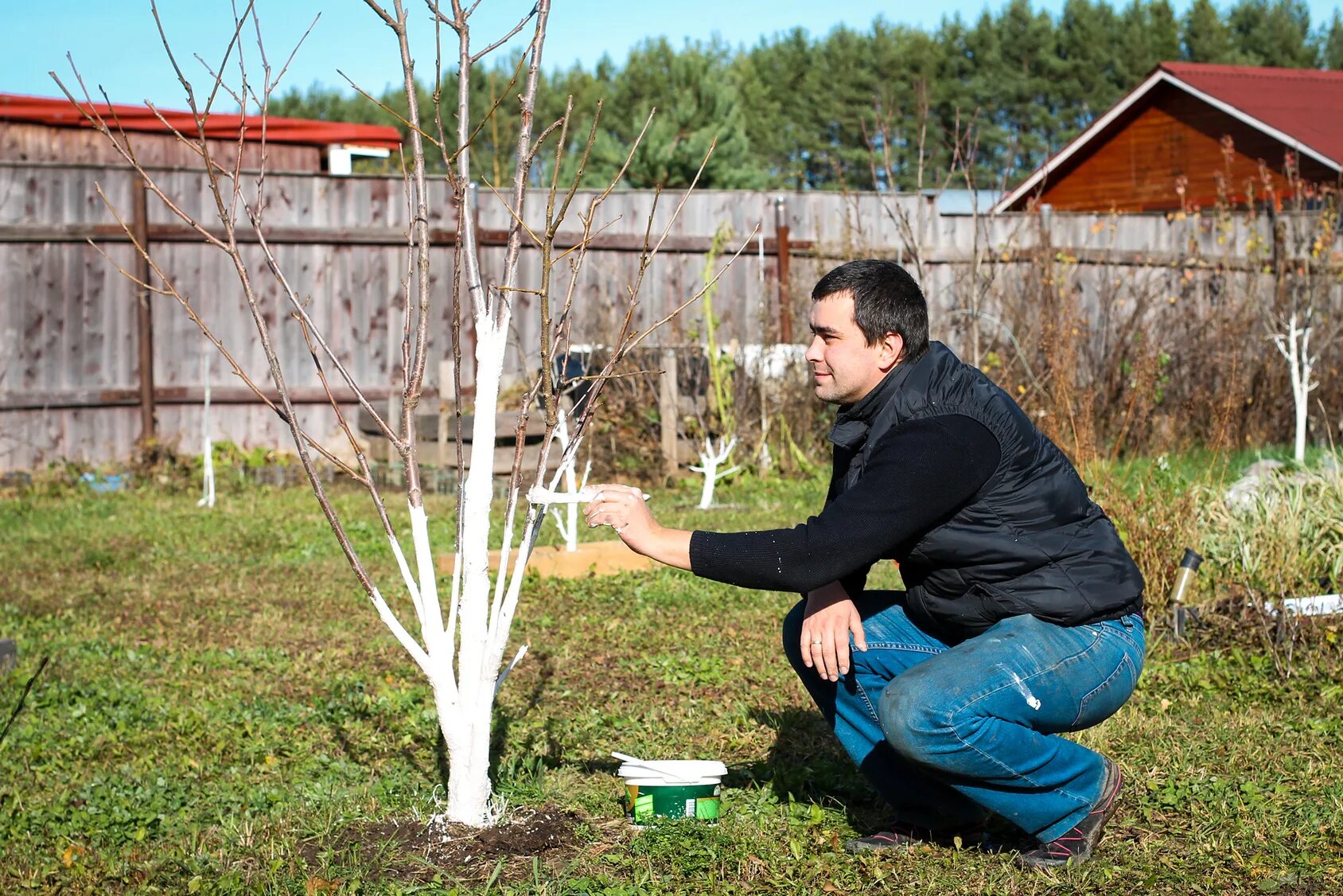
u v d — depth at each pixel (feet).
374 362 42.83
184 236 40.63
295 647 20.20
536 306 42.60
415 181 11.92
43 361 39.40
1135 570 11.12
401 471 39.93
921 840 11.79
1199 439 43.62
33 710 16.39
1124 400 42.47
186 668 18.75
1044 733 10.92
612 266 43.37
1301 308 45.37
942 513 10.39
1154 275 48.01
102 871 11.34
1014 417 10.67
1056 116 162.71
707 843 11.66
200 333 41.11
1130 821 12.29
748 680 17.90
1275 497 23.56
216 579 25.75
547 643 20.22
